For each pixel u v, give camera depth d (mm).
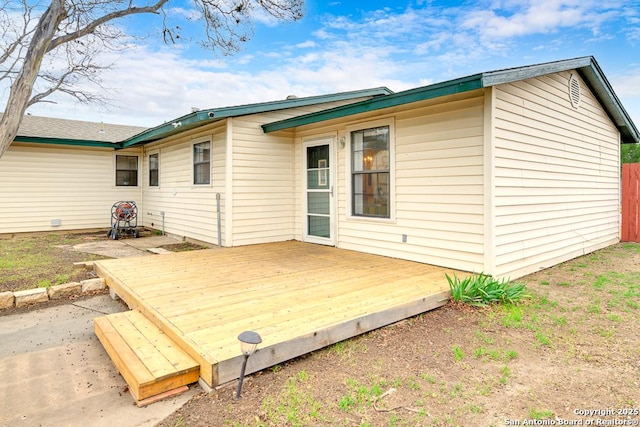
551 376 2453
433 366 2607
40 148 9906
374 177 6117
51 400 2303
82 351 3082
